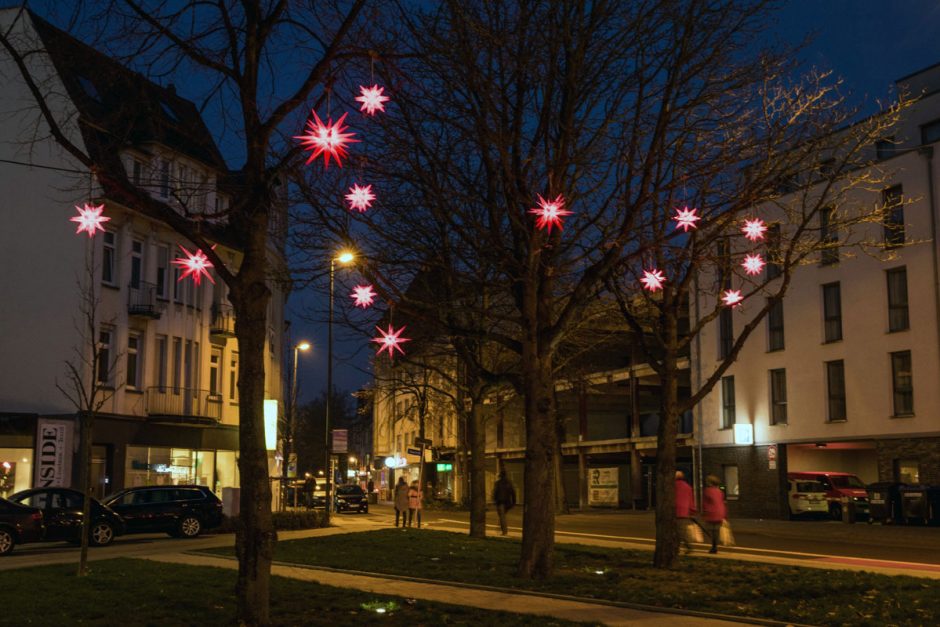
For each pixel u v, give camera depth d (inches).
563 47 526.9
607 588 512.7
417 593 503.8
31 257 1267.2
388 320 674.8
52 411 1243.8
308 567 644.7
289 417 2036.2
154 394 1396.4
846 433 1409.9
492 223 552.1
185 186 399.5
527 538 560.1
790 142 583.2
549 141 555.2
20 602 458.3
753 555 805.2
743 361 1604.3
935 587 528.1
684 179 538.6
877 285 1369.3
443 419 2404.0
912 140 1336.1
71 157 1233.4
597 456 2240.4
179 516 1069.1
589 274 546.3
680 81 528.4
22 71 351.3
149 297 1382.9
